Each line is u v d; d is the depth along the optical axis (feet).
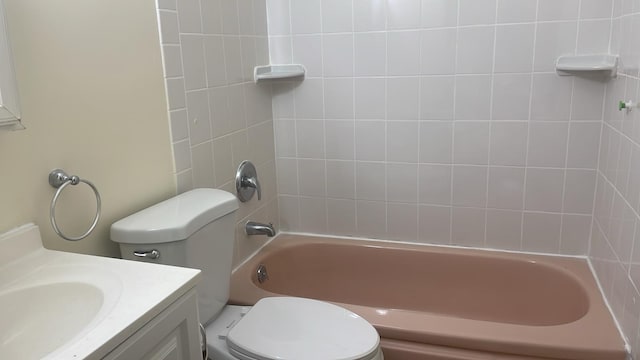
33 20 3.92
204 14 6.08
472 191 7.40
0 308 3.33
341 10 7.35
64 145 4.25
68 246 4.36
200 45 6.02
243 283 6.72
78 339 2.80
